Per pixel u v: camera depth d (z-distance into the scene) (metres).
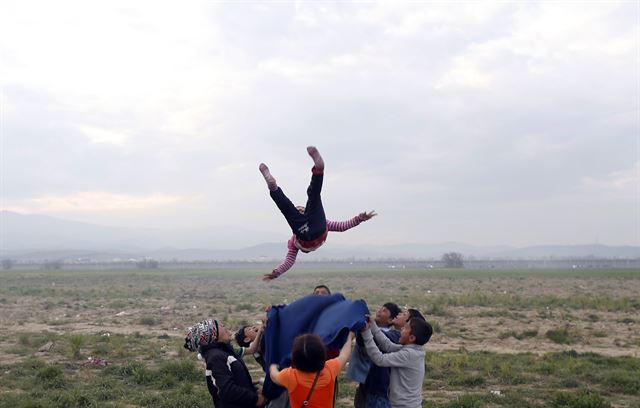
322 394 6.34
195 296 49.47
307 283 70.12
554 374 16.81
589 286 60.34
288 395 6.86
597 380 16.06
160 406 13.17
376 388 7.81
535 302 38.91
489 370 16.84
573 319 30.58
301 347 6.32
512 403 13.57
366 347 7.23
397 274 96.31
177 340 23.39
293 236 7.40
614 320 30.28
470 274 93.62
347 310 6.93
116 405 13.21
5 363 18.34
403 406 7.48
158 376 15.88
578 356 19.91
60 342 22.39
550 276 84.88
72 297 47.97
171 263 176.12
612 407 13.25
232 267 157.12
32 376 16.14
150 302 43.25
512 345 22.92
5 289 57.00
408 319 8.37
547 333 24.73
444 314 32.50
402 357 7.39
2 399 13.38
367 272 108.50
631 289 55.31
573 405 13.12
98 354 19.81
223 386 6.93
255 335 8.30
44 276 88.94
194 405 13.14
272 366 6.69
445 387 15.32
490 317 31.53
